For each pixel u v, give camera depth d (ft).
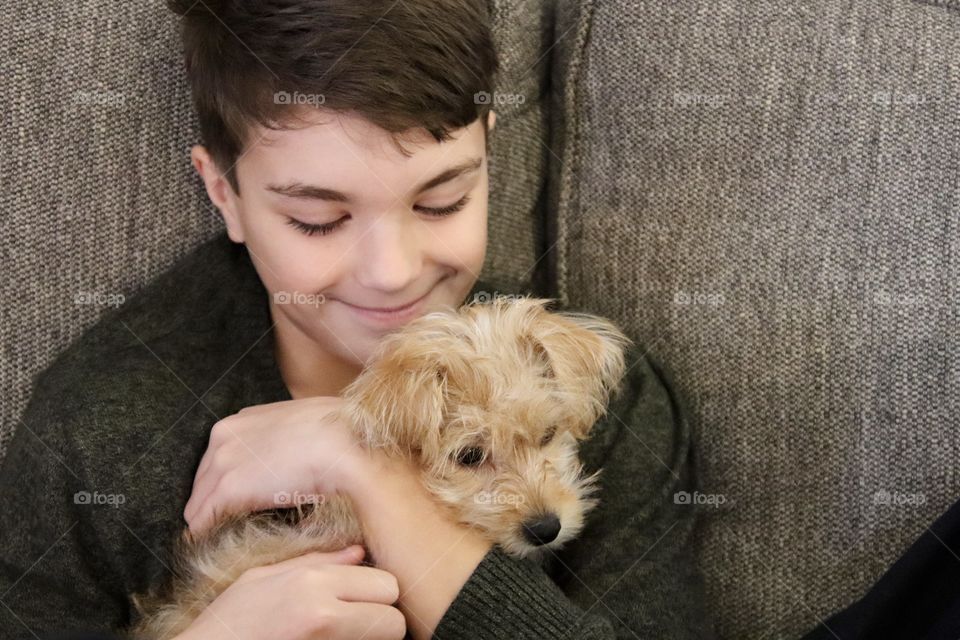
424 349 2.11
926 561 2.17
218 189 2.25
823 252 2.33
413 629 2.03
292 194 2.04
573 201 2.52
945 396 2.29
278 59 1.98
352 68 1.97
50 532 2.11
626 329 2.46
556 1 2.61
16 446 2.19
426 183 2.04
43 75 2.29
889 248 2.31
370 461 2.08
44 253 2.31
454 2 2.07
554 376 2.20
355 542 2.08
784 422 2.36
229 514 2.09
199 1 2.12
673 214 2.42
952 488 2.29
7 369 2.31
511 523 2.09
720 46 2.38
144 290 2.32
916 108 2.30
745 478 2.39
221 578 2.06
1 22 2.26
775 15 2.35
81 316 2.34
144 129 2.35
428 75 2.00
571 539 2.24
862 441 2.32
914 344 2.30
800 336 2.34
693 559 2.34
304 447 2.08
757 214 2.37
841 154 2.33
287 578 1.95
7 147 2.28
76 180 2.32
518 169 2.59
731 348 2.39
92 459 2.12
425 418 2.06
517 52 2.52
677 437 2.35
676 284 2.42
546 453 2.22
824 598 2.35
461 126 2.06
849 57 2.32
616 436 2.33
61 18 2.29
